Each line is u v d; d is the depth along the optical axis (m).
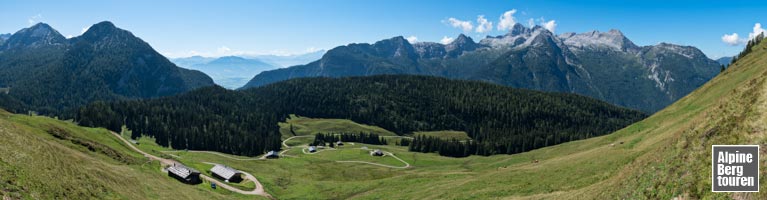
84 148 87.50
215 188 94.00
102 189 50.94
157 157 117.50
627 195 35.19
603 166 60.53
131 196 55.88
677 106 109.38
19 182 36.88
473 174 91.31
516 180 67.81
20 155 43.03
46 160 46.78
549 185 58.75
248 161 150.75
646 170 36.50
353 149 199.12
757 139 27.95
